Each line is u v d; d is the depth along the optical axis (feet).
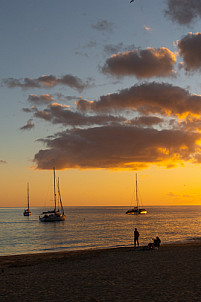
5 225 440.86
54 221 477.36
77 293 50.75
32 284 60.39
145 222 470.80
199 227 359.87
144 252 117.91
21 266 96.63
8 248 199.52
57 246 201.98
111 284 57.41
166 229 332.19
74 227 380.37
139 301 44.27
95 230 329.31
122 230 324.60
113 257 104.99
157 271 70.95
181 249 125.90
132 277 64.13
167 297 46.24
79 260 102.68
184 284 55.57
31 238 260.62
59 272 76.23
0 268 92.94
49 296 49.19
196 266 77.41
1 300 47.19
